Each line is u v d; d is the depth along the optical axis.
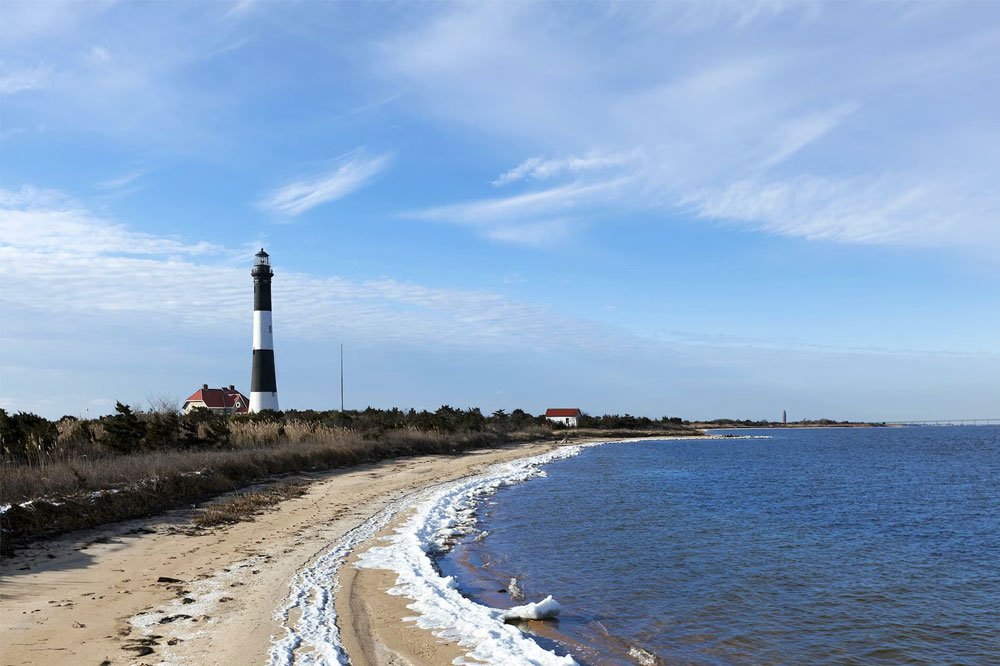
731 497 26.62
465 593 11.14
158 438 24.22
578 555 14.61
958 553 16.42
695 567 13.83
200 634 7.83
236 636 7.79
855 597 12.02
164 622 8.23
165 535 13.60
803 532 18.77
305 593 9.83
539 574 12.79
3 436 19.38
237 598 9.39
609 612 10.47
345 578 10.90
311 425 36.84
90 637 7.58
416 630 8.38
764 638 9.62
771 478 35.88
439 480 27.36
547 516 19.91
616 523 18.95
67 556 11.44
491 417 75.38
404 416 54.41
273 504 18.44
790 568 14.11
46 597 9.11
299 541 13.76
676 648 9.02
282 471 25.39
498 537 16.42
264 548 12.91
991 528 20.55
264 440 30.86
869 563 14.97
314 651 7.39
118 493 15.47
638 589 11.93
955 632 10.18
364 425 43.09
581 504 22.70
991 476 39.22
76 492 14.83
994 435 136.25
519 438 65.44
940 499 27.97
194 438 25.83
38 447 18.67
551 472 35.28
